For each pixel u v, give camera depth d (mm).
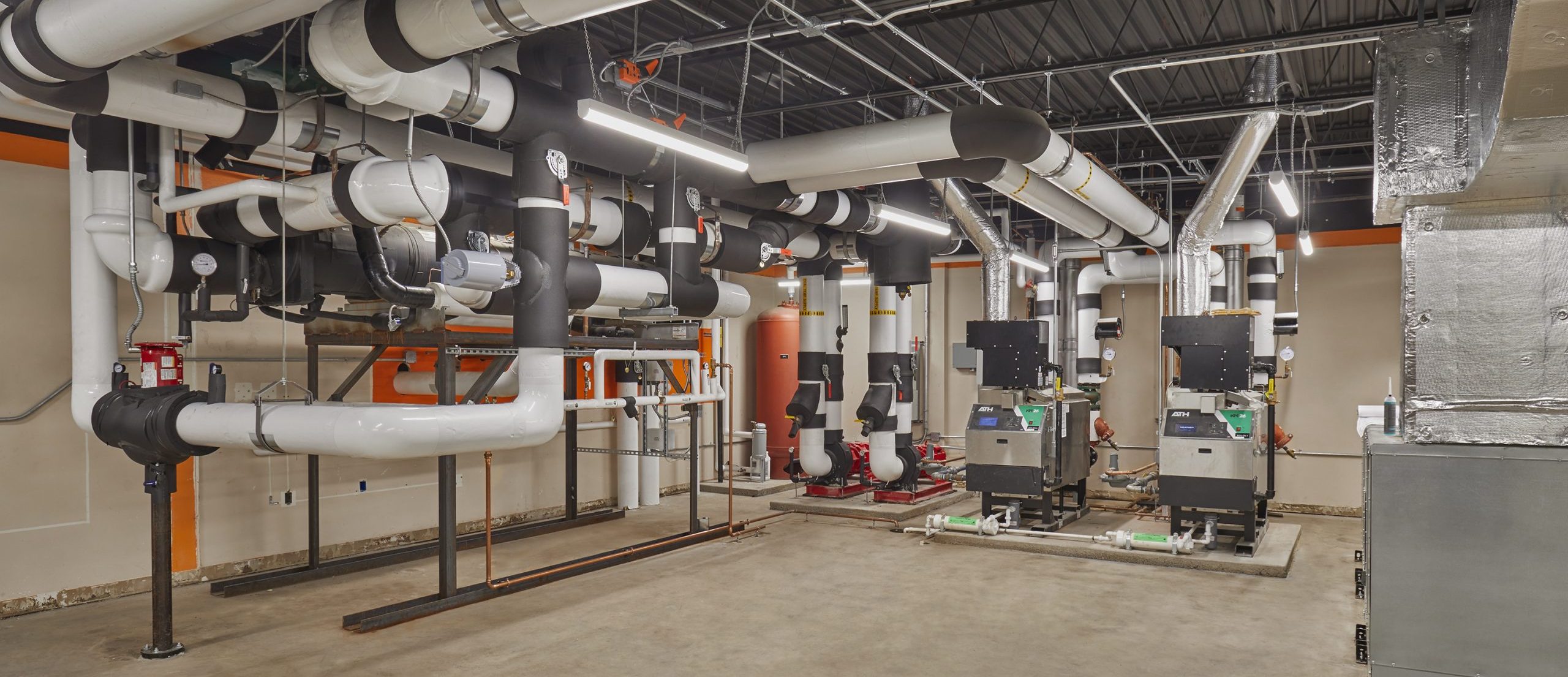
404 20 3355
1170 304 9305
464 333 5492
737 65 6738
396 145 5438
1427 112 2207
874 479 9969
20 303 5504
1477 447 2176
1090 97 7629
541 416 4801
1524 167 1954
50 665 4566
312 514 6406
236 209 4844
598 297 5691
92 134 4492
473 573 6574
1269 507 10172
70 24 3074
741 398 12172
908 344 9586
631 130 4617
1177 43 6273
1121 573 6637
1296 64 6855
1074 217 8055
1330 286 10078
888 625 5348
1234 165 7176
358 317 5684
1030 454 7734
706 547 7547
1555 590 2100
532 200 4840
